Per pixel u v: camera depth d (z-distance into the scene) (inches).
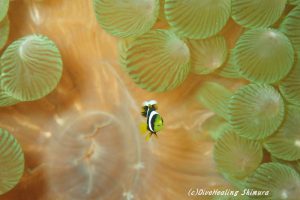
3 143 7.7
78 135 8.2
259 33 8.1
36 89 7.8
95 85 8.4
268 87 8.1
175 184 8.5
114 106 8.4
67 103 8.3
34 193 8.2
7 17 7.9
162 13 8.2
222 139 8.3
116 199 8.3
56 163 8.2
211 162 8.6
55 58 7.8
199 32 8.0
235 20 8.2
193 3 7.8
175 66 7.9
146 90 8.1
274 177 8.2
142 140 8.4
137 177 8.4
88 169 8.2
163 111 8.5
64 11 8.4
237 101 8.1
